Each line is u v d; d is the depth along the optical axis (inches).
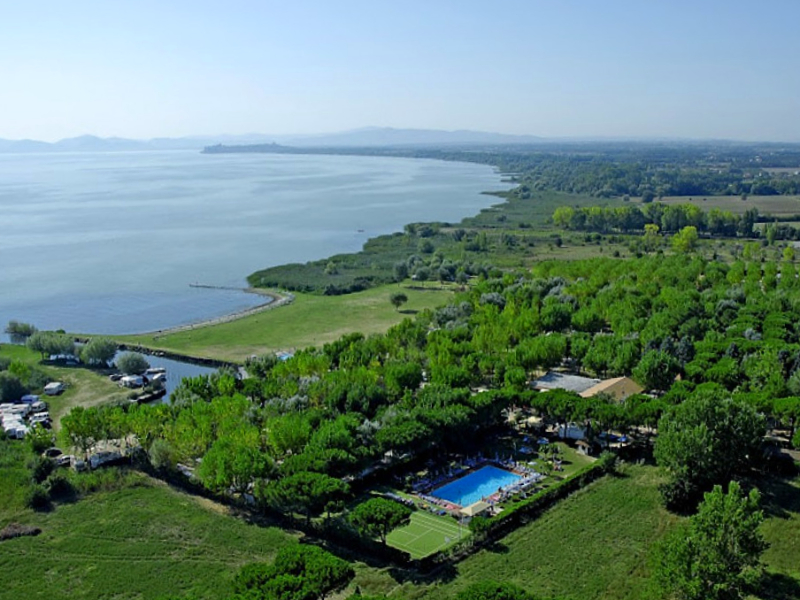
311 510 4463.6
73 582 3924.7
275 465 4965.6
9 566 4074.8
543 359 7185.0
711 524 3521.2
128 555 4190.5
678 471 4613.7
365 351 7539.4
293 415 5620.1
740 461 4899.1
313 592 3253.0
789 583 3722.9
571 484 4970.5
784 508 4517.7
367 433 5423.2
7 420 6348.4
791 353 7042.3
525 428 6245.1
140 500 4921.3
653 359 6668.3
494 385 7130.9
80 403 6993.1
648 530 4377.5
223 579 3927.2
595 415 5585.6
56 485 4980.3
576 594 3732.8
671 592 3452.3
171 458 5241.1
